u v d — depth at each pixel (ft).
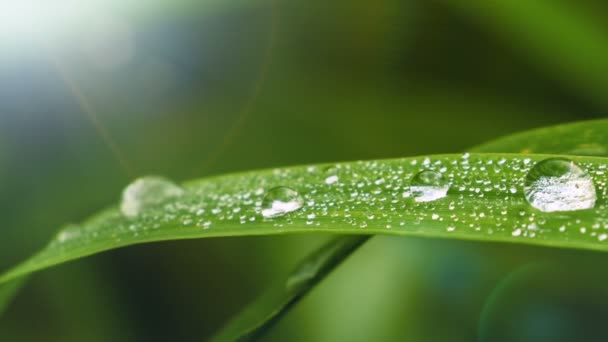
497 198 0.32
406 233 0.32
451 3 0.50
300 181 0.34
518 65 0.49
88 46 0.49
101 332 0.43
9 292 0.38
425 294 0.43
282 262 0.46
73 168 0.49
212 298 0.45
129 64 0.51
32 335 0.42
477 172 0.33
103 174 0.49
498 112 0.50
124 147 0.50
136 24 0.50
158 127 0.52
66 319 0.43
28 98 0.48
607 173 0.32
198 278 0.46
